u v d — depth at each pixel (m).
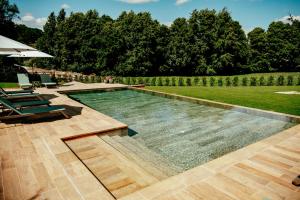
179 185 4.21
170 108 13.08
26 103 8.84
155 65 49.22
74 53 52.31
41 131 7.08
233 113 11.68
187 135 8.68
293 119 9.73
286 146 6.04
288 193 4.00
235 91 18.70
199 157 6.78
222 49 49.03
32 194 3.84
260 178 4.48
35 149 5.66
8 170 4.62
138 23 45.59
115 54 45.88
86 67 49.28
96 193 3.88
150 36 45.19
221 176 4.54
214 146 7.62
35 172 4.55
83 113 9.53
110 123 8.03
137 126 9.81
